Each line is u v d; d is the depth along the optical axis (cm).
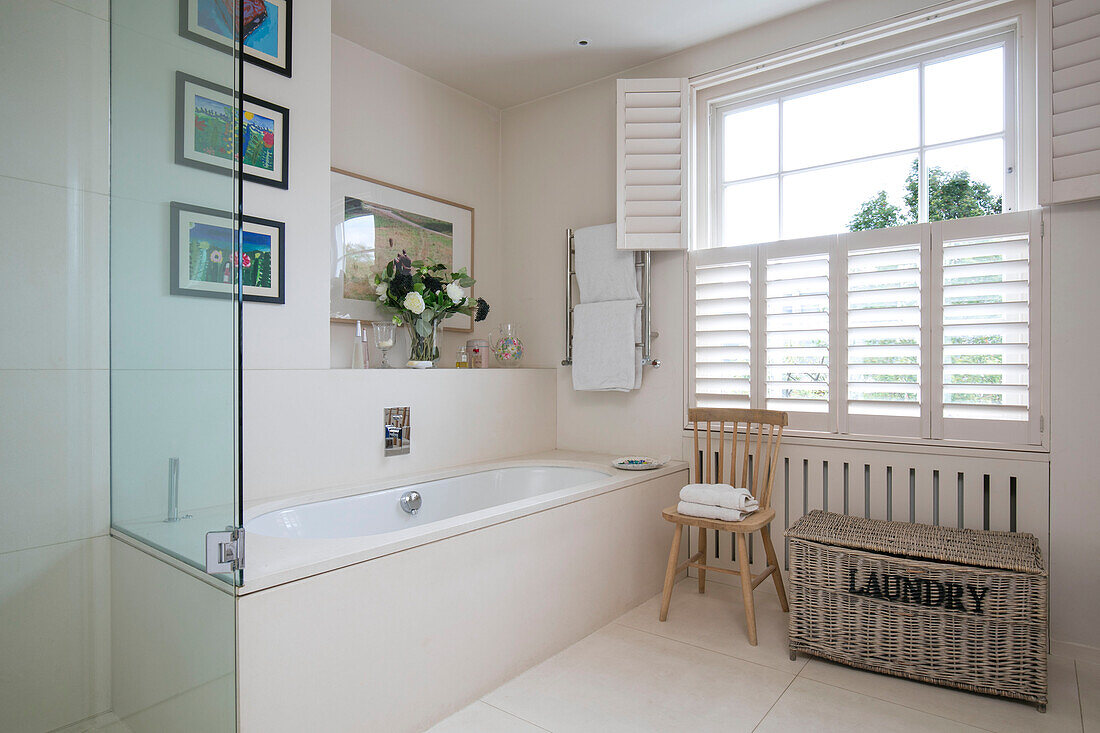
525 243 377
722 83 316
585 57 324
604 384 329
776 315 290
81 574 120
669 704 198
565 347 358
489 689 205
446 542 190
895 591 213
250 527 204
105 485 122
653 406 329
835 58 285
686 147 313
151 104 128
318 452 244
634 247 316
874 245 267
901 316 261
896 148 275
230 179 131
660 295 328
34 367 116
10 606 113
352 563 163
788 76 297
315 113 251
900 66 275
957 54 262
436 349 314
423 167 339
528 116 377
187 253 130
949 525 250
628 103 318
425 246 338
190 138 130
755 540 301
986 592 200
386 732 172
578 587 246
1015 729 184
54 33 120
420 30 296
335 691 159
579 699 201
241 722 140
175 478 130
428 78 344
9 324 114
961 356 248
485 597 204
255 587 143
